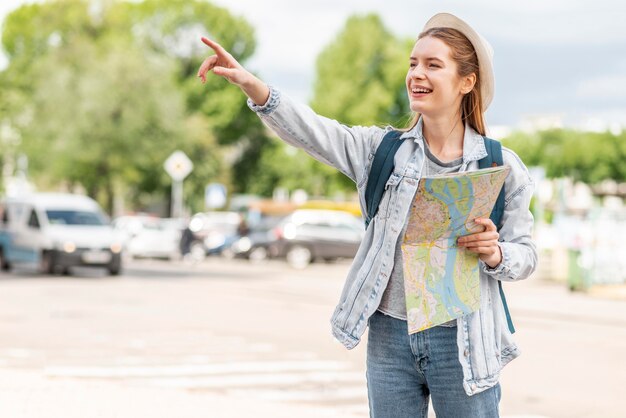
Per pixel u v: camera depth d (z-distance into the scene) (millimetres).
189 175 61156
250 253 39938
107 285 24016
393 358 3504
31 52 62969
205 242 41906
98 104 49938
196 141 56250
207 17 69938
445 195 3305
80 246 26641
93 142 50062
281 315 17422
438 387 3490
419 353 3467
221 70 3404
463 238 3414
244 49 70938
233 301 20188
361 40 60719
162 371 10859
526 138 98562
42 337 13711
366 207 3600
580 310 18859
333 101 59906
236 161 76062
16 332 14234
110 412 7793
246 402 8688
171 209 65250
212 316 17031
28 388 8883
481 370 3439
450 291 3404
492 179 3289
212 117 68375
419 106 3510
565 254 26812
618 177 92812
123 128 50312
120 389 9070
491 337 3502
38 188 55312
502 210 3549
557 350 13406
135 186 59125
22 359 11531
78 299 19906
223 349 12844
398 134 3594
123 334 14234
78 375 10359
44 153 50594
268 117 3482
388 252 3467
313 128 3510
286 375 10789
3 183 53094
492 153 3543
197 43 69812
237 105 68938
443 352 3459
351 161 3582
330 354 12547
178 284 24906
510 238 3562
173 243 41156
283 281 27078
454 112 3559
